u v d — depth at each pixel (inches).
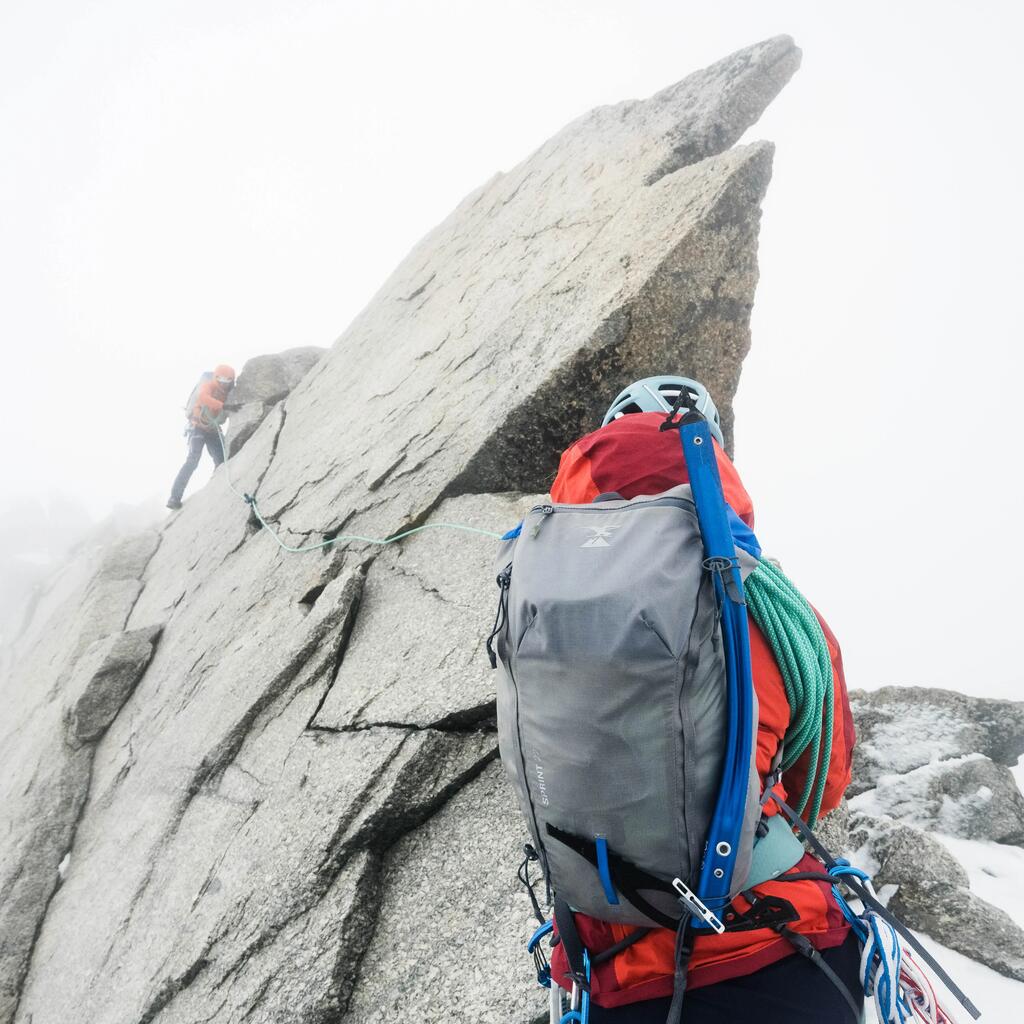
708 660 58.4
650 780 58.4
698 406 87.2
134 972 177.6
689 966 62.2
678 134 272.5
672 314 218.2
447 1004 124.3
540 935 83.2
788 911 62.7
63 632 406.0
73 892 234.8
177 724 246.5
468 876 141.9
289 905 152.6
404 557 223.9
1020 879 182.4
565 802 61.2
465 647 178.2
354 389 345.4
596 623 58.4
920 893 153.2
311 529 269.0
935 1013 66.1
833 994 62.0
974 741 220.7
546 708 60.9
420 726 164.4
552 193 320.5
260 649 234.4
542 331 241.3
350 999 136.3
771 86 279.4
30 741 324.5
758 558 66.5
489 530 209.0
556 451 226.4
